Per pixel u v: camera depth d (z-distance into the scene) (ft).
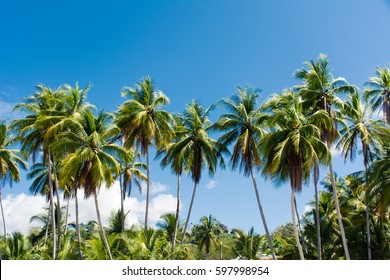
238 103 123.03
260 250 169.58
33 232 200.85
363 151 117.08
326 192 150.00
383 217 102.32
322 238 136.46
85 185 100.78
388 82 121.60
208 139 125.80
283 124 99.30
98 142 101.40
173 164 124.88
